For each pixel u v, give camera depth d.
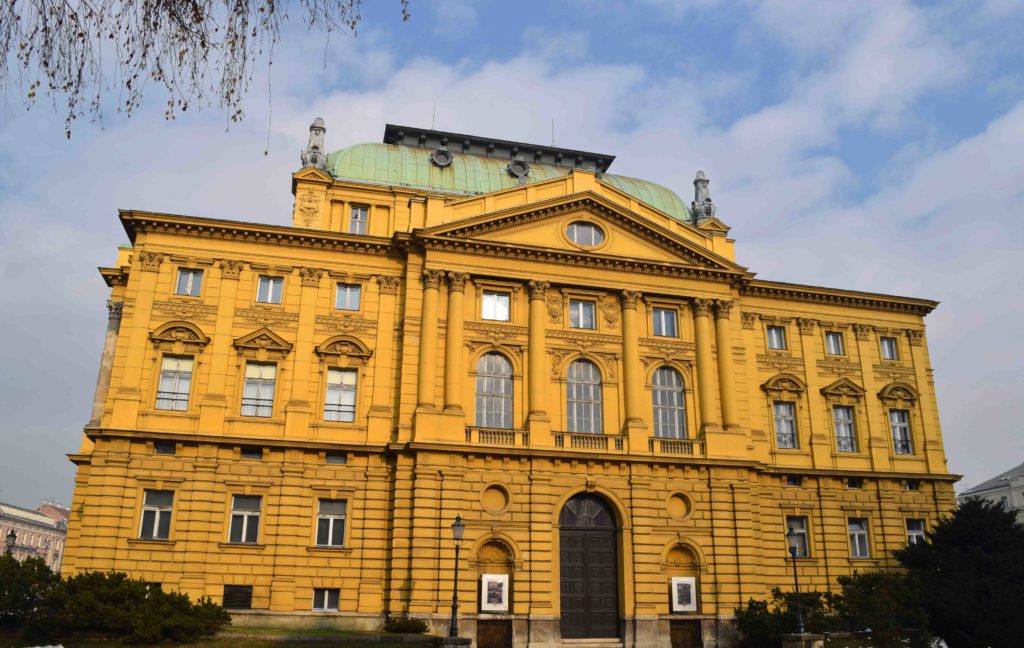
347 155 54.78
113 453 42.34
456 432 45.31
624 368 49.81
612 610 45.91
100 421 46.12
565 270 50.47
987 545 46.22
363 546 43.91
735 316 53.50
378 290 48.66
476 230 49.25
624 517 46.66
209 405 44.25
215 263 46.91
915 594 44.00
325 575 43.16
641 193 60.16
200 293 46.44
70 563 44.88
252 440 43.72
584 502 47.25
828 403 55.31
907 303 58.69
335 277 48.31
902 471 54.91
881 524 53.72
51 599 34.28
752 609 45.75
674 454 48.19
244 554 42.53
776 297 56.38
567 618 45.06
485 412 47.34
